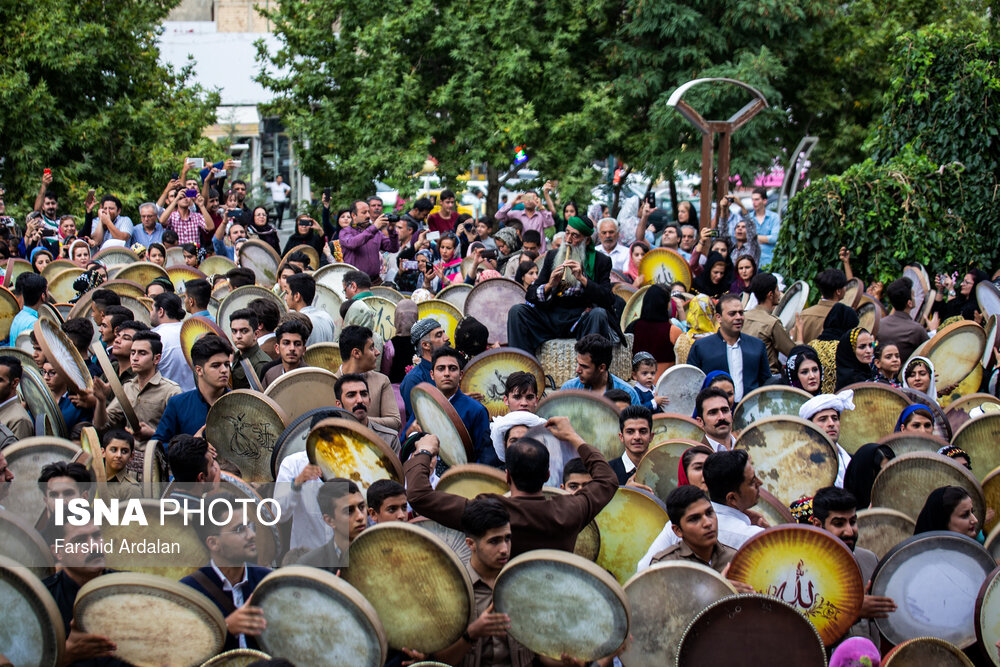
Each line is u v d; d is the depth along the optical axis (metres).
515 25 21.69
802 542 4.95
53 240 15.24
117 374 8.33
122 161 21.06
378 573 4.70
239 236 15.59
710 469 5.56
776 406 8.12
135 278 12.59
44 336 7.37
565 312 10.35
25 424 7.07
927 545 5.29
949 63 15.68
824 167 25.16
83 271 12.25
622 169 24.27
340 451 5.72
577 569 4.48
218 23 31.67
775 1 22.16
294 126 21.81
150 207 15.75
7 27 19.77
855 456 7.36
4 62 19.52
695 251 14.12
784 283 14.90
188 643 4.41
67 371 7.54
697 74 22.03
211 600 4.51
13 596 4.15
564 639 4.56
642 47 22.38
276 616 4.46
